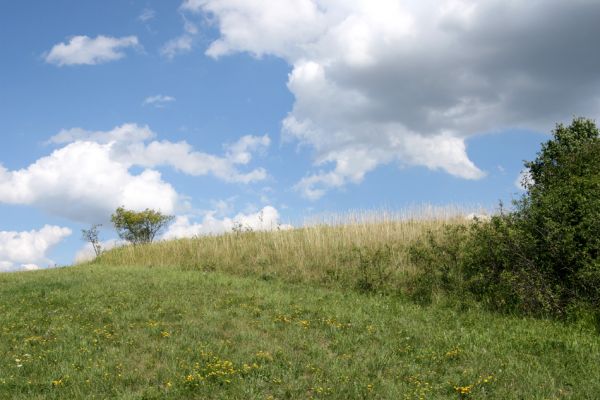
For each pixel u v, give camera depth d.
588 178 14.85
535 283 13.84
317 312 13.23
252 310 13.21
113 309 13.20
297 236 24.81
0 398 7.91
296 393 8.07
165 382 8.45
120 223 38.50
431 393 8.16
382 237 21.95
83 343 10.33
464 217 24.28
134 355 9.86
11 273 24.55
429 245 19.95
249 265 21.77
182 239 31.23
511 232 14.50
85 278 19.03
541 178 17.44
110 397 7.93
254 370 8.87
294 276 19.36
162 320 12.24
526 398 8.07
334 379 8.59
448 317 13.53
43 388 8.27
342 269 19.20
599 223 13.12
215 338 10.88
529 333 11.91
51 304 14.18
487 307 14.61
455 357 9.93
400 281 17.42
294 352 10.07
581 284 13.27
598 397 8.22
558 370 9.36
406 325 12.39
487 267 15.45
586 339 11.26
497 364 9.56
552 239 13.96
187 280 17.86
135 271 21.00
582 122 18.16
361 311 13.70
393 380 8.70
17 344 10.55
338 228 25.16
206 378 8.47
